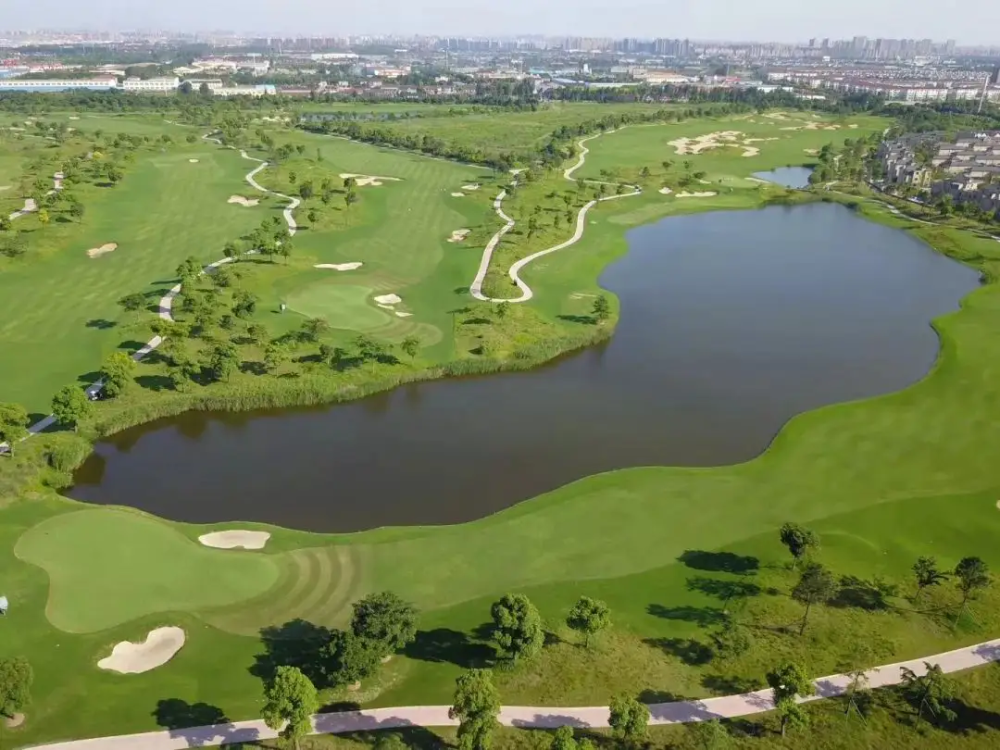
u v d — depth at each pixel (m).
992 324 117.25
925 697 48.78
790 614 57.66
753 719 48.88
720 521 68.94
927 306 128.38
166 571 61.22
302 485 75.44
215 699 49.66
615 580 61.25
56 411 78.25
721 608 58.25
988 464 77.75
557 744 43.72
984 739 47.72
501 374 101.12
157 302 113.00
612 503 71.56
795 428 86.31
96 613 56.34
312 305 114.94
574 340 109.12
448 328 109.25
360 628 50.62
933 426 86.12
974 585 56.34
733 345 111.62
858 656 53.62
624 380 99.94
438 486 75.56
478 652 53.94
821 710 49.38
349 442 83.94
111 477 76.38
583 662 53.00
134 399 87.50
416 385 97.19
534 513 70.06
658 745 46.97
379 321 110.25
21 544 63.59
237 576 60.97
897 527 67.75
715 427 87.88
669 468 78.19
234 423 87.75
